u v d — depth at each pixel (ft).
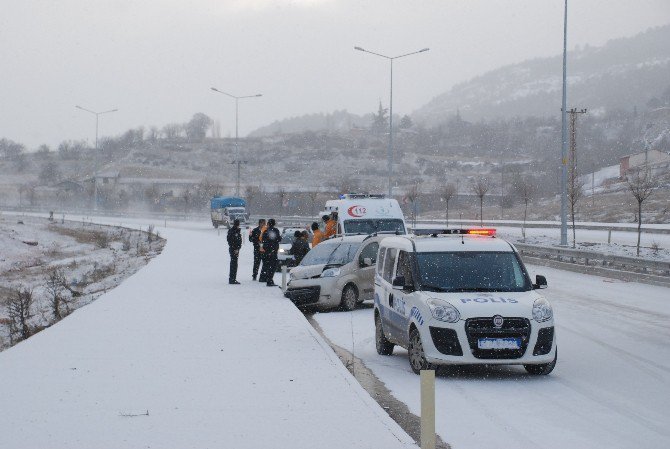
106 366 35.81
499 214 279.90
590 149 591.78
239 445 23.27
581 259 104.12
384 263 44.98
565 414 29.55
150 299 63.93
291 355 38.68
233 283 76.95
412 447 23.00
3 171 618.85
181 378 33.14
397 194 382.42
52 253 181.98
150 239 183.01
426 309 36.68
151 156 632.38
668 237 141.59
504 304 36.29
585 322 54.90
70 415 26.91
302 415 26.86
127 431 24.86
